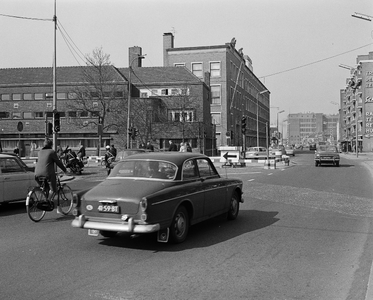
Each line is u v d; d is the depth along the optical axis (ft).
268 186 52.80
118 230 20.88
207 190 25.32
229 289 15.62
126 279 16.87
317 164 103.40
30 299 14.76
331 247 21.98
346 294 15.07
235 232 25.82
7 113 154.40
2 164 35.17
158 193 21.27
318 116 602.03
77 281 16.66
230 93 193.98
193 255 20.53
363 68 252.83
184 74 160.25
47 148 31.76
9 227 28.32
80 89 142.72
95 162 124.57
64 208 34.32
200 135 142.20
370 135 250.78
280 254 20.61
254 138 260.21
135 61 174.91
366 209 34.35
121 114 142.72
